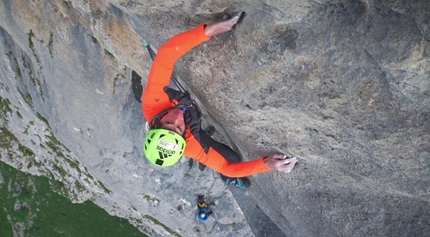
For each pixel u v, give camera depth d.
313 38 2.83
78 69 7.20
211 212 9.23
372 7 2.40
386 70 2.61
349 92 2.95
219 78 3.66
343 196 4.23
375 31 2.48
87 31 6.39
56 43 6.88
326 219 4.50
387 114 2.91
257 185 5.39
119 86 7.43
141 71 5.94
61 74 7.50
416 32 2.31
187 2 3.19
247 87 3.50
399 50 2.44
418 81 2.54
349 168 3.71
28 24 6.85
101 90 7.54
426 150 2.96
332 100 3.09
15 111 10.28
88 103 7.93
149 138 3.65
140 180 9.32
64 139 9.49
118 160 9.11
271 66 3.17
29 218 12.77
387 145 3.13
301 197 4.62
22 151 11.89
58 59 7.18
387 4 2.32
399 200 3.79
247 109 3.76
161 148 3.58
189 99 3.77
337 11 2.58
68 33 6.57
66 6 5.77
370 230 4.13
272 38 3.01
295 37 2.92
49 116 9.09
